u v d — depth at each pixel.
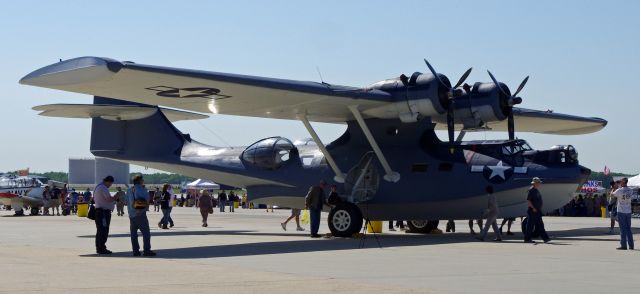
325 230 25.17
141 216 14.67
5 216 40.94
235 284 10.12
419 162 20.61
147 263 13.15
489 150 20.14
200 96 18.62
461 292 9.38
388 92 20.09
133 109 24.09
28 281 10.48
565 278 10.83
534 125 26.39
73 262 13.36
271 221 32.88
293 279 10.69
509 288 9.77
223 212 48.19
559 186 19.47
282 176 22.62
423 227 22.86
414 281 10.49
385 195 20.91
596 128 27.33
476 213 20.20
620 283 10.27
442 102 20.03
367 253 15.20
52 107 22.25
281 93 18.38
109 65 15.20
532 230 18.23
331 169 21.91
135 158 25.53
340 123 22.95
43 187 42.41
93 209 15.24
